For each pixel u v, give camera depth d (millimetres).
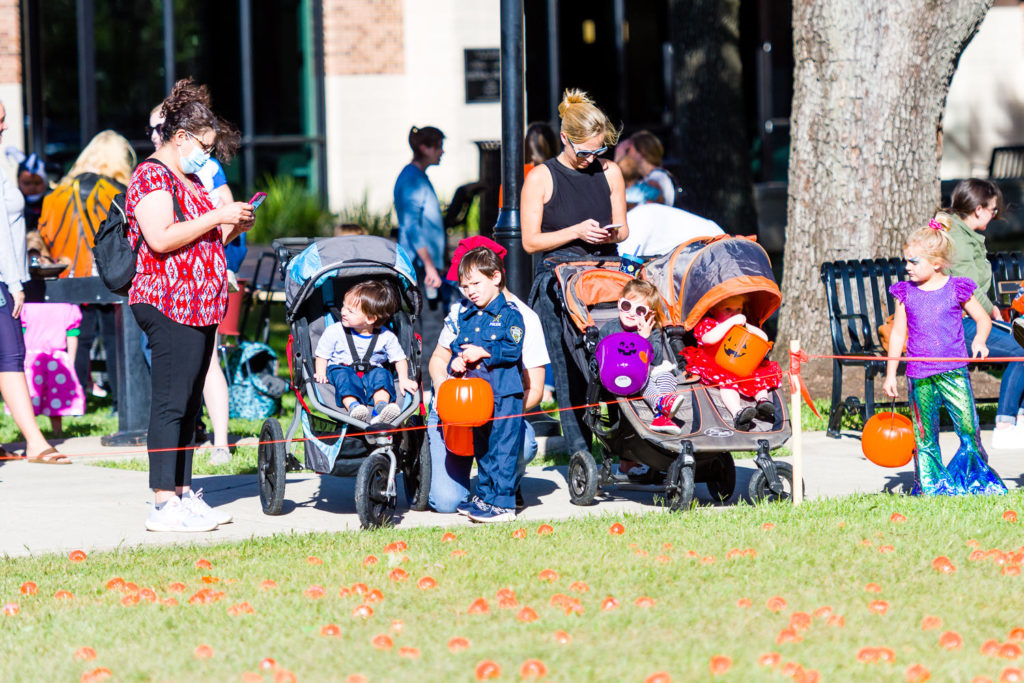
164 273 15227
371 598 11664
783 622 10766
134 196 15047
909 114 27328
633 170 27938
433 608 11438
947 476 16844
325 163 57844
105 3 54719
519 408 16016
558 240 17328
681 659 9805
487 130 58531
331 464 15656
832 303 23188
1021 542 13672
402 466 16906
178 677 9711
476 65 58469
